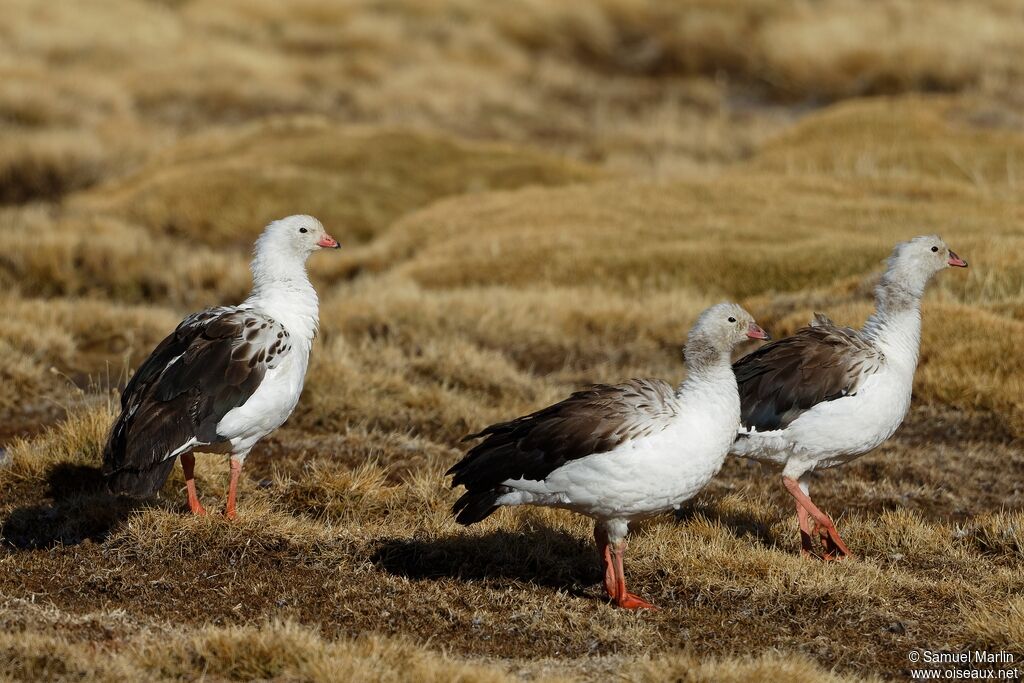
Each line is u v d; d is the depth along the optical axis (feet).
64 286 71.72
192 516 32.76
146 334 57.31
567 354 56.95
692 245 70.28
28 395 47.80
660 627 28.99
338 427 45.52
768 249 68.44
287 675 24.23
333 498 36.73
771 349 35.42
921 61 129.29
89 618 26.66
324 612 28.73
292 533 32.53
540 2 155.53
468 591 30.48
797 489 34.86
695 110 133.18
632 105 135.64
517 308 60.39
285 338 33.37
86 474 37.24
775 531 36.45
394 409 47.06
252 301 34.55
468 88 134.72
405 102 129.80
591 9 154.20
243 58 136.87
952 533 36.68
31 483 36.91
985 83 120.37
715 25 146.30
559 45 150.71
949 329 51.21
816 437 34.22
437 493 37.32
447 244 76.02
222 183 91.71
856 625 29.17
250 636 25.17
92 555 31.37
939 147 94.94
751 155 116.88
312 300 35.17
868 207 77.92
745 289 65.00
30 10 143.84
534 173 99.81
